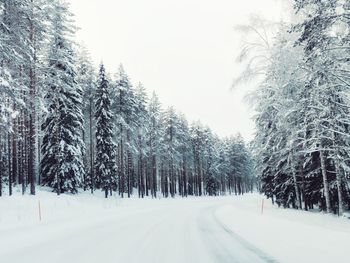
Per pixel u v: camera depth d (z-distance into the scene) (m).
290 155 26.25
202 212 27.12
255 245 10.40
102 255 8.77
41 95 26.44
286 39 20.31
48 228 14.80
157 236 12.44
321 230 13.92
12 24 22.28
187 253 9.02
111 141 41.94
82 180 36.91
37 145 43.56
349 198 24.20
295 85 20.00
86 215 22.11
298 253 9.09
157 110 59.44
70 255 8.81
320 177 25.66
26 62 24.09
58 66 32.41
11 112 19.66
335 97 18.28
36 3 26.62
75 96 37.03
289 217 21.98
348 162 22.61
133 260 8.12
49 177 35.91
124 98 46.03
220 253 9.06
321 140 21.75
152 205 38.16
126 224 16.95
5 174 35.75
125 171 61.69
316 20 12.84
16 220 17.22
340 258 8.41
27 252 9.30
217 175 89.25
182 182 76.75
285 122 22.25
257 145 31.27
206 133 84.88
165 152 62.34
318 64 14.83
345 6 12.32
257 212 26.92
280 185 32.44
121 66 46.78
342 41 13.12
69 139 35.75
